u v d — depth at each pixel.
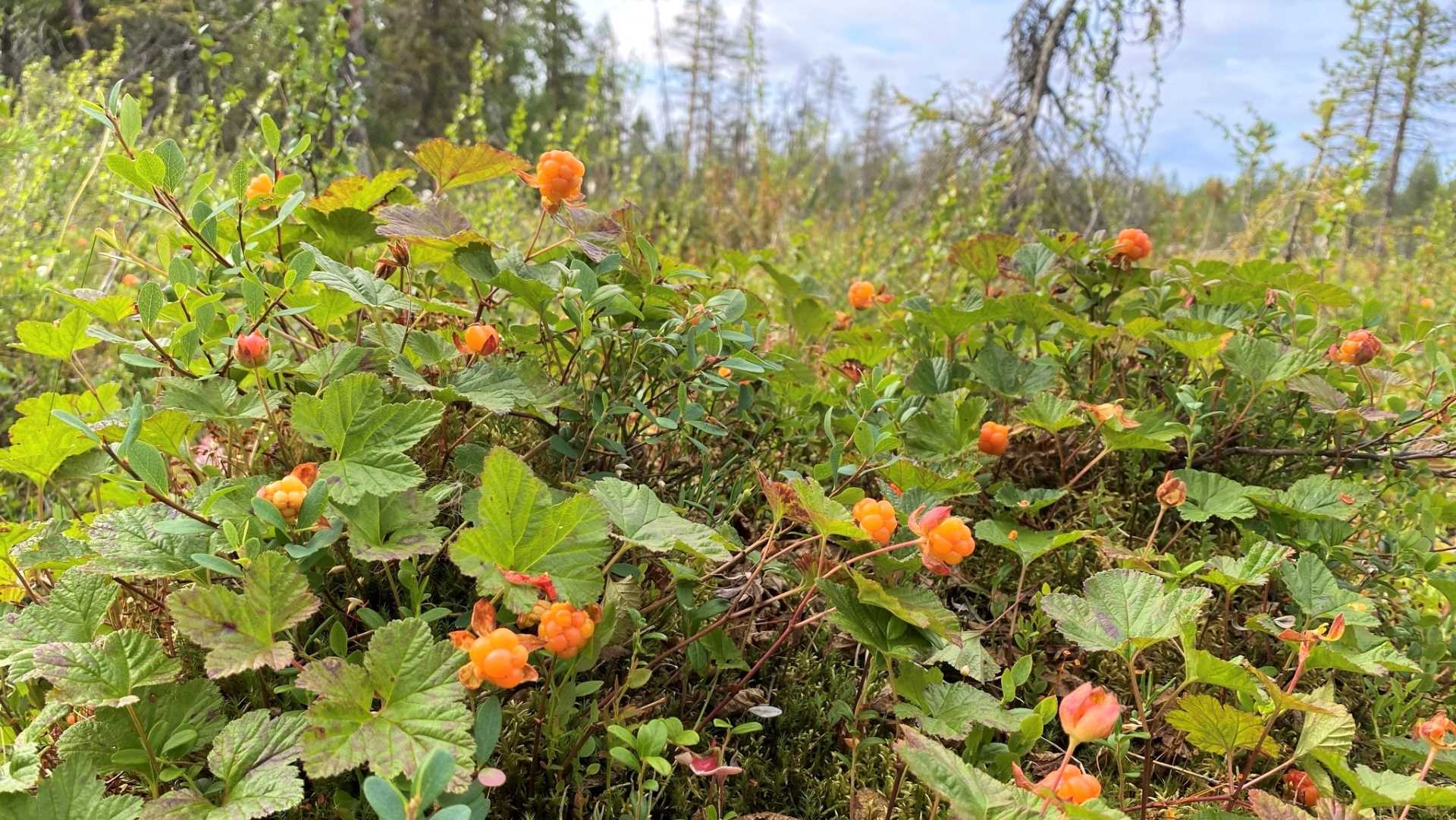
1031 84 8.88
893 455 2.28
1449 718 1.93
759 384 2.51
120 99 1.70
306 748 1.07
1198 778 1.68
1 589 1.66
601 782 1.47
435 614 1.38
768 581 2.03
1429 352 2.54
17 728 1.42
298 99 3.87
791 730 1.72
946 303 3.03
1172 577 1.86
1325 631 1.69
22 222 3.90
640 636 1.58
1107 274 3.02
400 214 1.95
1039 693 1.88
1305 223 5.75
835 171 14.56
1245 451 2.65
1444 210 7.38
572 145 5.75
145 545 1.33
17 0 10.64
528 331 2.08
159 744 1.23
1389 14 8.23
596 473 2.01
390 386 1.80
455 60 21.78
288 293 1.85
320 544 1.27
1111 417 2.12
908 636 1.51
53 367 3.04
